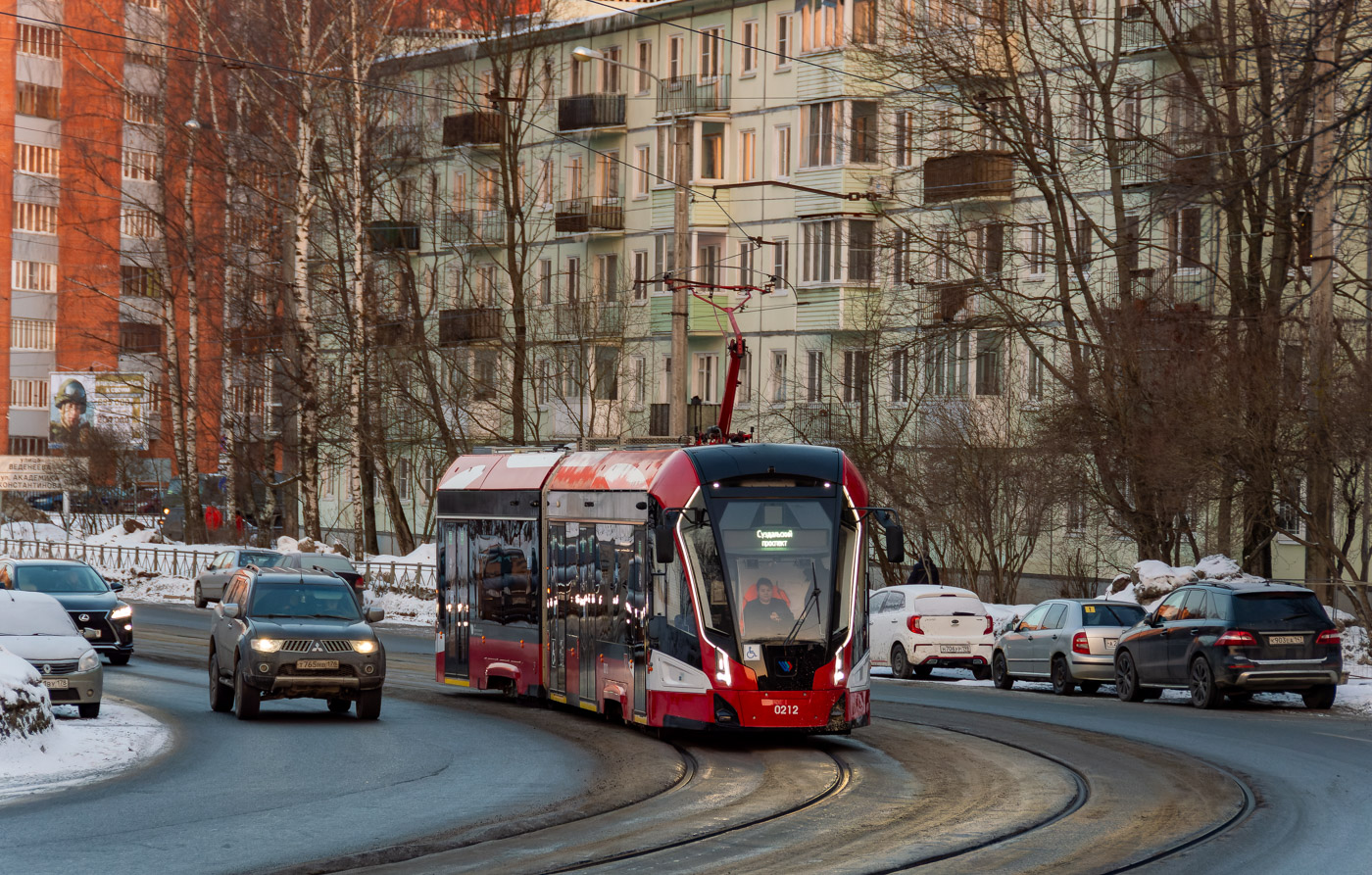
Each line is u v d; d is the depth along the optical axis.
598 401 117.19
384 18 98.62
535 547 43.56
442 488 50.16
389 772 30.94
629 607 37.31
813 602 34.59
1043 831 23.97
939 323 77.12
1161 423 59.06
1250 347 55.59
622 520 38.06
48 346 179.25
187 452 114.50
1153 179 69.75
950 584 75.81
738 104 114.12
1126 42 88.88
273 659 40.31
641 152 120.75
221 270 113.50
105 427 143.00
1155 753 33.31
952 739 36.28
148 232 130.12
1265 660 43.75
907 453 79.31
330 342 128.50
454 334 120.12
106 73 117.31
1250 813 25.55
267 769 31.39
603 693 38.78
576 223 122.00
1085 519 71.88
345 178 106.62
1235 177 57.56
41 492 153.12
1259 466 52.81
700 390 116.81
